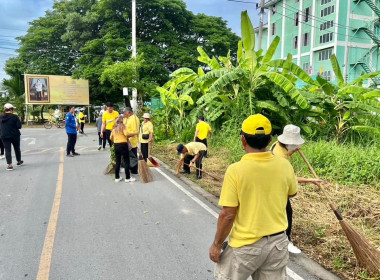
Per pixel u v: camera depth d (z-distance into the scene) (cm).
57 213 490
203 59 1330
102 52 2659
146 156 853
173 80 1398
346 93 1006
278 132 1182
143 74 2369
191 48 2639
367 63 2692
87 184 662
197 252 372
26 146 1277
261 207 201
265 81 1098
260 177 202
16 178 709
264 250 201
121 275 322
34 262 346
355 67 2695
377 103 1033
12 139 803
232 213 203
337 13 2634
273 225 204
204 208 525
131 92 1838
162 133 1376
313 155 719
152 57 2428
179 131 1344
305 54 3002
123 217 478
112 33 2480
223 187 206
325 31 2770
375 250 317
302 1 3003
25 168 820
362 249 318
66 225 445
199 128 915
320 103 1077
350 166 663
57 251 370
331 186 603
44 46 3052
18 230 427
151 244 391
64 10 3048
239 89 1199
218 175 752
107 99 3212
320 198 545
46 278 316
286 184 211
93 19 2630
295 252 366
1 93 3341
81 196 579
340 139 1066
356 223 451
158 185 663
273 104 1071
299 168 698
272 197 204
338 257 357
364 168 641
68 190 616
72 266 338
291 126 358
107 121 1011
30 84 2828
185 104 1437
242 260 203
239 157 837
